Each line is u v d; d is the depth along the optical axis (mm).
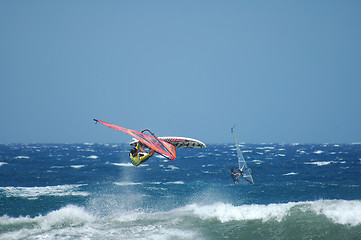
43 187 76750
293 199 59344
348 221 29859
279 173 109875
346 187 73438
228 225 32469
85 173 113062
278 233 29453
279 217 32688
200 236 30172
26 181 90938
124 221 35844
